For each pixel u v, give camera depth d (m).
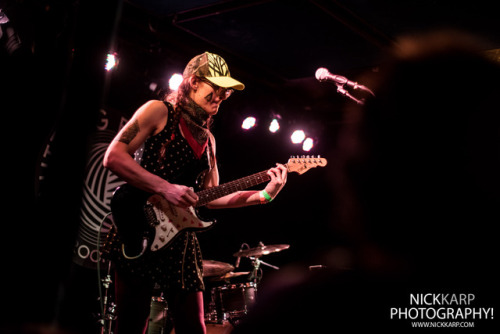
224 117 6.21
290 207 6.83
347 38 4.75
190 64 2.19
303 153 6.76
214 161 2.32
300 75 5.91
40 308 0.80
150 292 2.01
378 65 5.25
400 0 3.90
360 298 0.89
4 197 3.88
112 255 2.00
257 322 0.92
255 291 4.90
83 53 0.86
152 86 5.11
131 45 4.88
